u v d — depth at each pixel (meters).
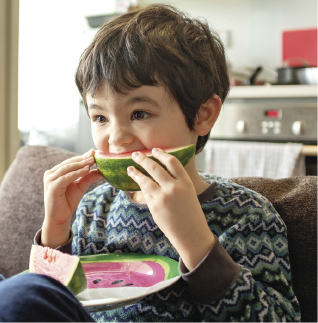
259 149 2.07
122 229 0.89
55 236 0.83
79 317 0.52
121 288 0.68
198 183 0.90
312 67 2.23
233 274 0.68
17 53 1.62
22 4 2.64
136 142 0.74
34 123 2.80
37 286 0.50
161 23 0.84
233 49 2.95
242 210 0.85
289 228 0.88
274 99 2.19
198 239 0.67
